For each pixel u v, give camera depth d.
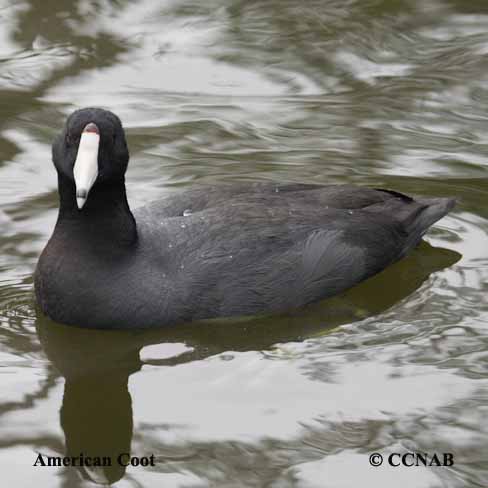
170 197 11.96
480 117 15.12
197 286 10.95
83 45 16.97
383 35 17.25
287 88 15.99
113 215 10.81
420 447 9.17
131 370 10.51
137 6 18.06
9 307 11.45
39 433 9.54
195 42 17.09
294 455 9.13
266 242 11.31
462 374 10.26
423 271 12.29
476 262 12.40
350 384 10.16
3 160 14.12
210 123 15.11
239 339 11.04
